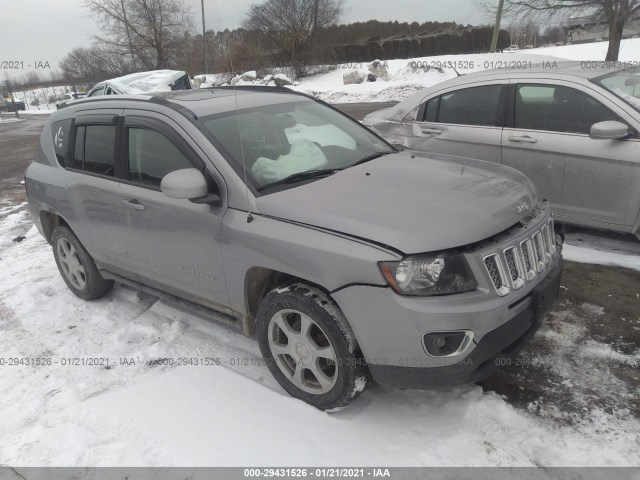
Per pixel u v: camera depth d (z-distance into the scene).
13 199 9.02
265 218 2.89
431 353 2.46
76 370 3.53
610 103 4.46
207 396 3.11
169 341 3.78
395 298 2.45
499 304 2.51
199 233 3.18
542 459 2.50
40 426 2.95
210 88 4.41
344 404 2.80
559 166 4.71
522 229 2.81
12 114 37.81
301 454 2.62
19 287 5.01
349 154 3.67
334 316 2.66
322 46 34.16
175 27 34.97
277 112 3.83
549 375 3.11
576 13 18.42
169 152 3.38
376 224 2.59
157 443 2.75
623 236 4.98
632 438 2.59
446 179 3.17
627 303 3.85
